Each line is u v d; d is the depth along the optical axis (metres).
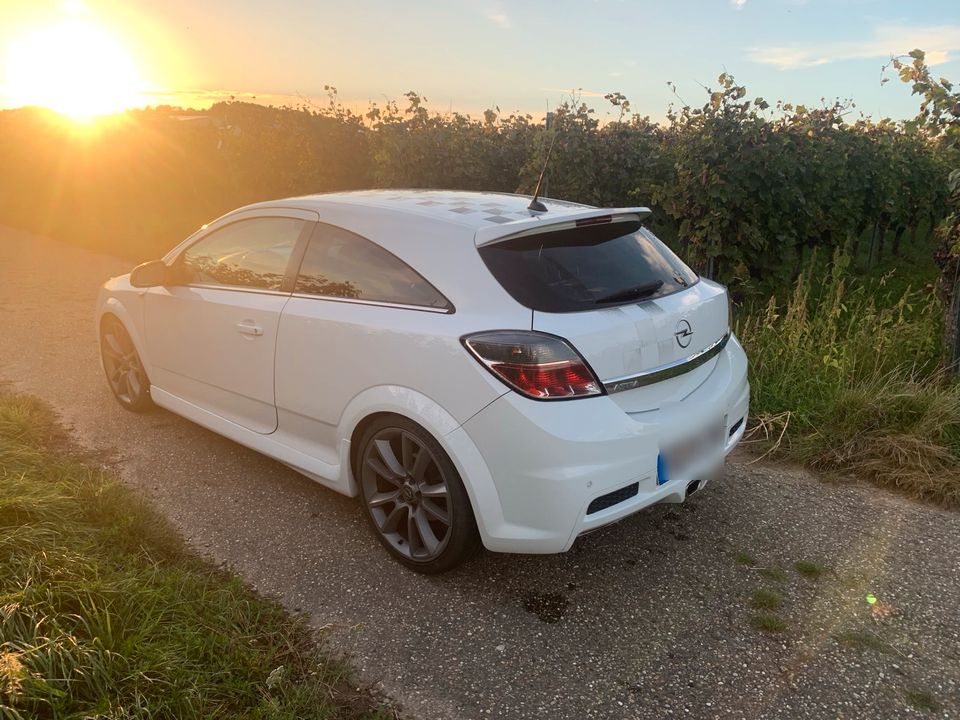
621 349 2.64
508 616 2.78
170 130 16.72
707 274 6.49
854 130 9.44
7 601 2.18
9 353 5.80
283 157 13.91
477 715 2.29
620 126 7.50
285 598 2.84
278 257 3.48
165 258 4.18
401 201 3.26
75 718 1.90
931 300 5.63
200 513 3.46
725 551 3.28
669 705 2.35
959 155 4.95
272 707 2.16
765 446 4.38
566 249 2.87
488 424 2.59
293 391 3.32
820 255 9.35
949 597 2.95
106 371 4.79
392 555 3.10
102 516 3.06
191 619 2.44
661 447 2.74
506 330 2.57
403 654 2.55
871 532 3.47
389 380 2.86
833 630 2.73
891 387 4.61
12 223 13.98
